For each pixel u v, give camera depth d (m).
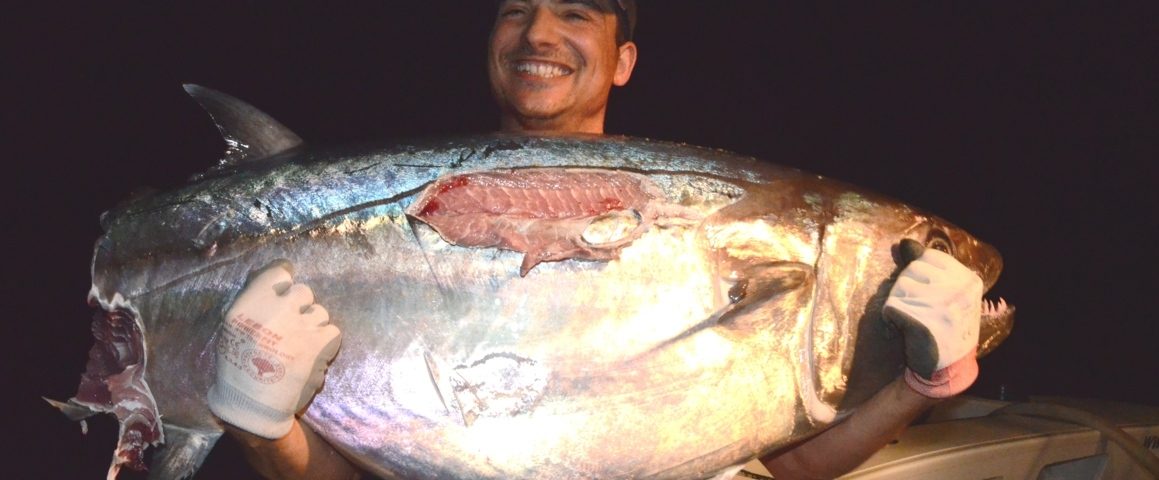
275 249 0.68
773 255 0.68
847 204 0.72
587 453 0.65
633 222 0.67
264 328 0.63
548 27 0.96
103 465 2.16
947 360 0.68
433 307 0.66
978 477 0.90
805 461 0.80
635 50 1.07
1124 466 1.01
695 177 0.69
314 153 0.71
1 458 2.14
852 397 0.72
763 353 0.67
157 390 0.70
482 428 0.65
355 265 0.66
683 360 0.66
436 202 0.67
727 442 0.67
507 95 0.97
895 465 0.84
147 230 0.70
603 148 0.70
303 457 0.73
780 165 0.74
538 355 0.65
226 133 0.73
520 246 0.66
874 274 0.71
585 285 0.66
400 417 0.66
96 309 0.72
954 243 0.77
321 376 0.65
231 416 0.64
